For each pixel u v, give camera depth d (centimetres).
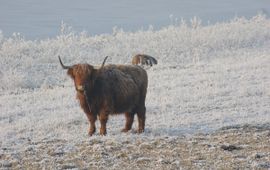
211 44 3459
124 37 3650
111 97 1441
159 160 1138
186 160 1146
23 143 1332
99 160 1147
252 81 2427
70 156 1184
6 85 2441
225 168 1094
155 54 3238
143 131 1530
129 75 1512
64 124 1662
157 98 2070
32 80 2548
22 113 1881
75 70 1387
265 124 1573
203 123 1648
